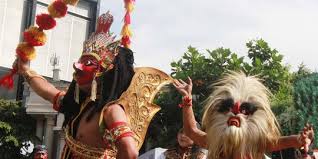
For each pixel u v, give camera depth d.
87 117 2.75
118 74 2.80
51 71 19.25
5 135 14.55
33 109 13.85
